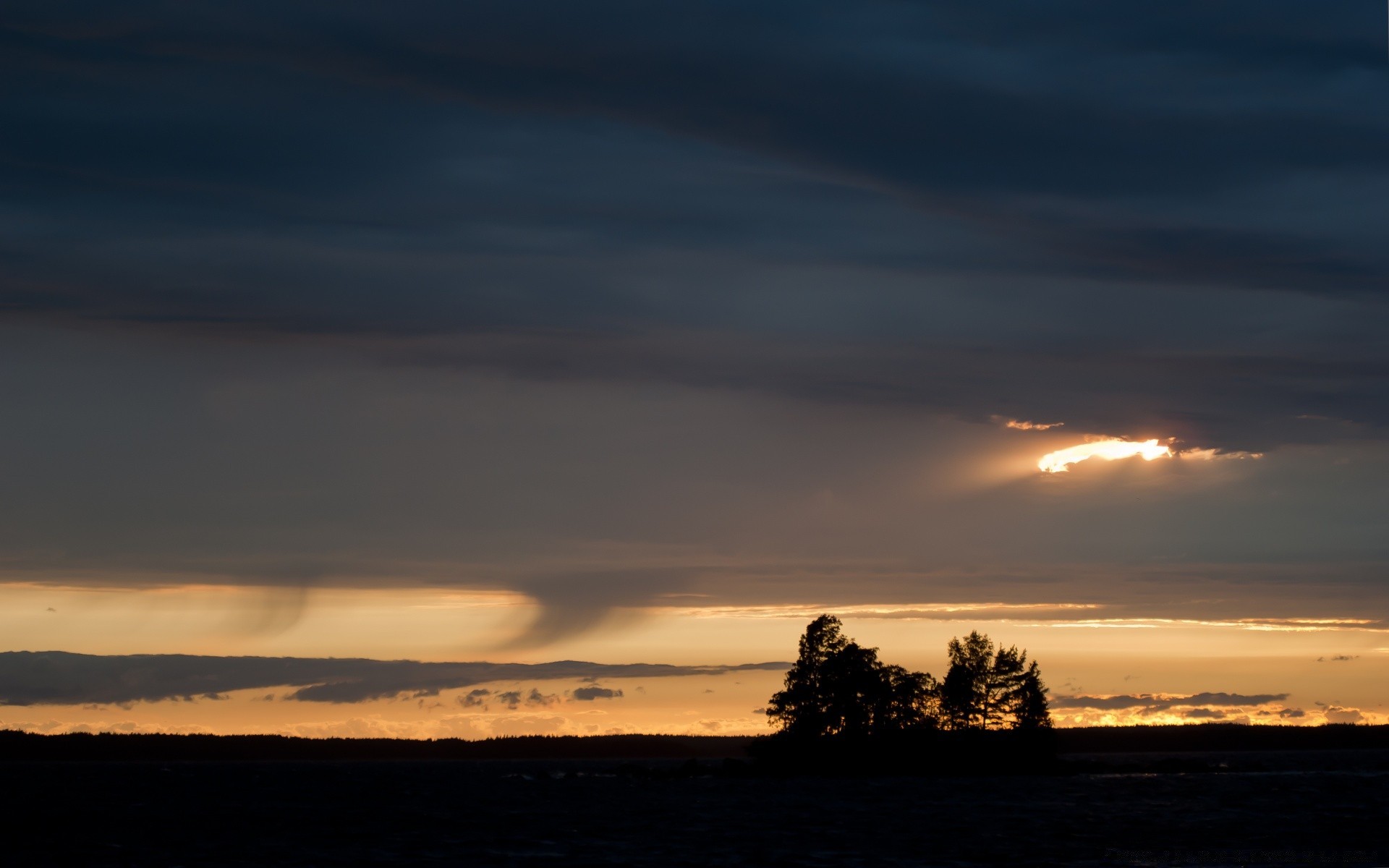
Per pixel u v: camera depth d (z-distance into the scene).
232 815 177.12
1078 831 132.25
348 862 114.44
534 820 158.12
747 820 150.12
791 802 177.25
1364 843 119.75
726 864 109.00
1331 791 197.88
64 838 142.50
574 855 116.62
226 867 112.25
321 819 168.50
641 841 127.44
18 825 162.12
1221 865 103.94
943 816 151.88
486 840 132.62
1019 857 111.25
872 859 110.75
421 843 130.75
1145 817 148.75
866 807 167.00
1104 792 193.38
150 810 190.75
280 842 134.38
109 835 147.25
